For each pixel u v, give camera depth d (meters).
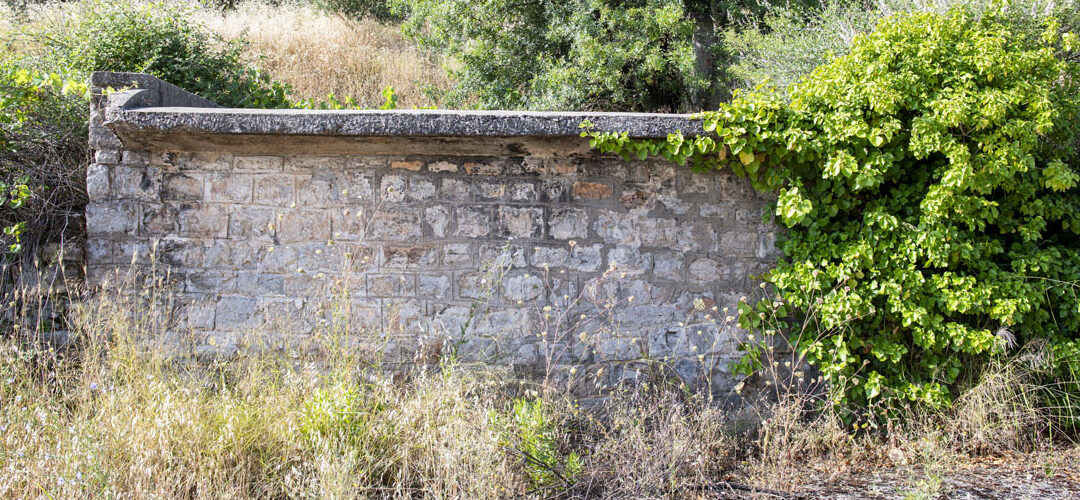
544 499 3.17
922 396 4.12
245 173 4.21
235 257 4.21
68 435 3.08
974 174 3.96
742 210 4.39
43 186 4.37
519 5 11.71
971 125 4.07
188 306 4.20
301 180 4.21
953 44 4.20
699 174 4.34
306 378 3.71
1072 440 4.12
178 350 4.16
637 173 4.32
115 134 4.02
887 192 4.35
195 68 6.77
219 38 7.48
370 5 16.89
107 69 6.44
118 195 4.16
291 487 3.01
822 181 4.24
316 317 4.17
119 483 2.95
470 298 4.24
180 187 4.19
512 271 4.27
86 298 4.14
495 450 3.19
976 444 4.00
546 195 4.27
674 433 3.58
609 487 3.30
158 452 3.10
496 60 11.78
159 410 3.23
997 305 4.01
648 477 3.32
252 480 3.20
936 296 4.14
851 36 6.88
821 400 4.31
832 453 4.01
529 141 4.09
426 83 12.04
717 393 4.38
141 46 6.55
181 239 4.20
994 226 4.45
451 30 11.96
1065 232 4.58
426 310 4.24
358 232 4.22
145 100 4.22
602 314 4.30
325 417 3.31
